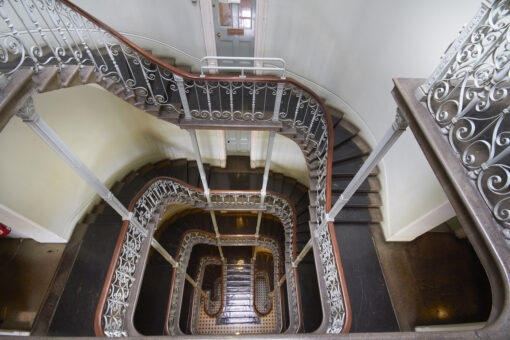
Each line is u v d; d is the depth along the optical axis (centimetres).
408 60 335
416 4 304
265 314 1052
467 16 243
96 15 474
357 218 457
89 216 523
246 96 471
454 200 160
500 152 149
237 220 907
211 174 718
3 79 203
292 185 749
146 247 475
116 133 546
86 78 300
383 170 452
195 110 400
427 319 383
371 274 420
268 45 524
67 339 134
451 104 186
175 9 479
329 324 372
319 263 429
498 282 129
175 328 653
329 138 392
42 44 405
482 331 111
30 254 455
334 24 445
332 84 536
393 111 392
